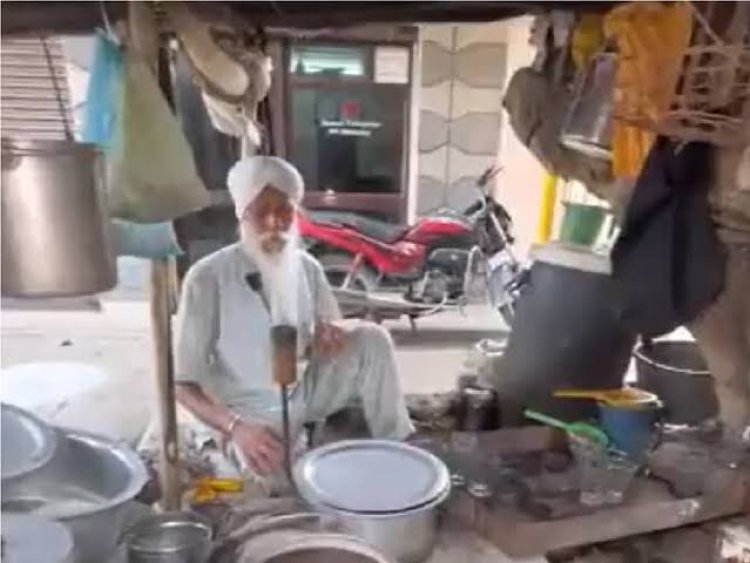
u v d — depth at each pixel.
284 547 1.77
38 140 1.38
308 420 2.64
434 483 2.08
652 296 2.46
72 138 1.63
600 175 2.55
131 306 4.52
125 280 4.55
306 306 2.69
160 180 1.71
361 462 2.16
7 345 4.04
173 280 2.42
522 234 5.64
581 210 2.94
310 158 5.96
